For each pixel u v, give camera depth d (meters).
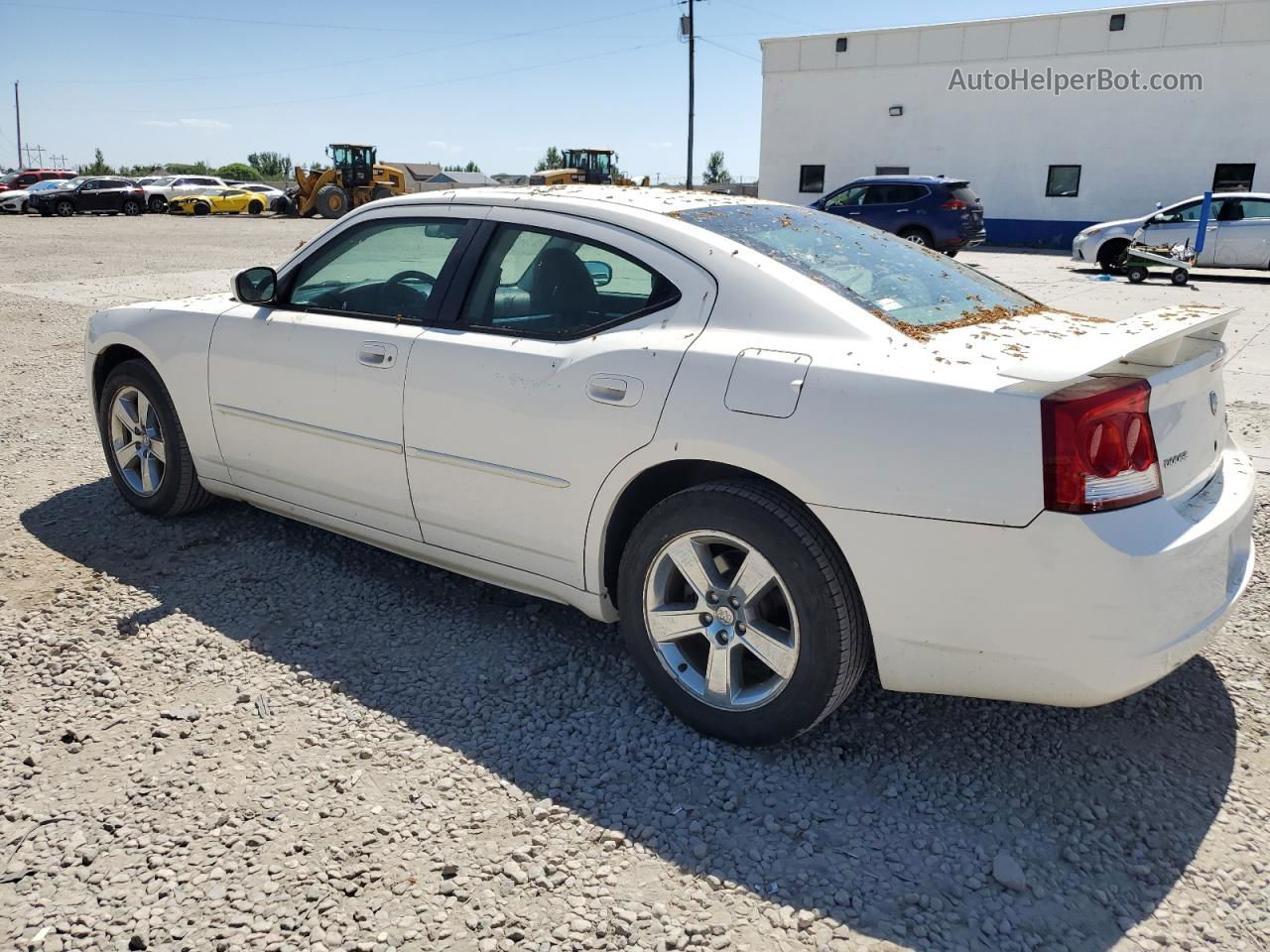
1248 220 17.33
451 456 3.33
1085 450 2.35
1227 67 25.25
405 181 40.56
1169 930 2.22
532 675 3.32
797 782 2.75
